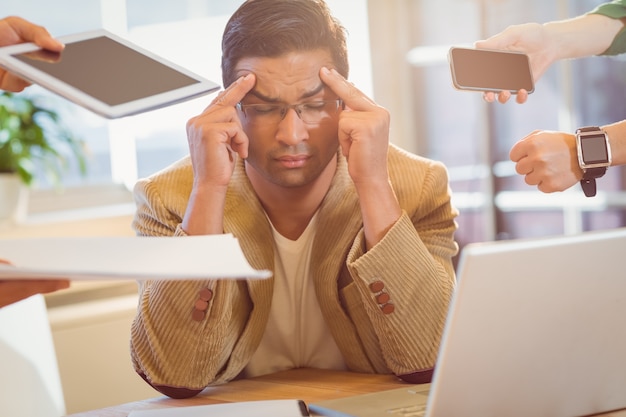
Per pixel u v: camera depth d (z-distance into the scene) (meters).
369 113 1.30
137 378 2.03
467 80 1.33
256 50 1.30
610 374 0.96
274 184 1.38
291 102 1.31
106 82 1.01
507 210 3.34
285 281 1.46
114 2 2.76
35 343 1.44
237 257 0.92
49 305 2.22
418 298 1.29
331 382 1.31
